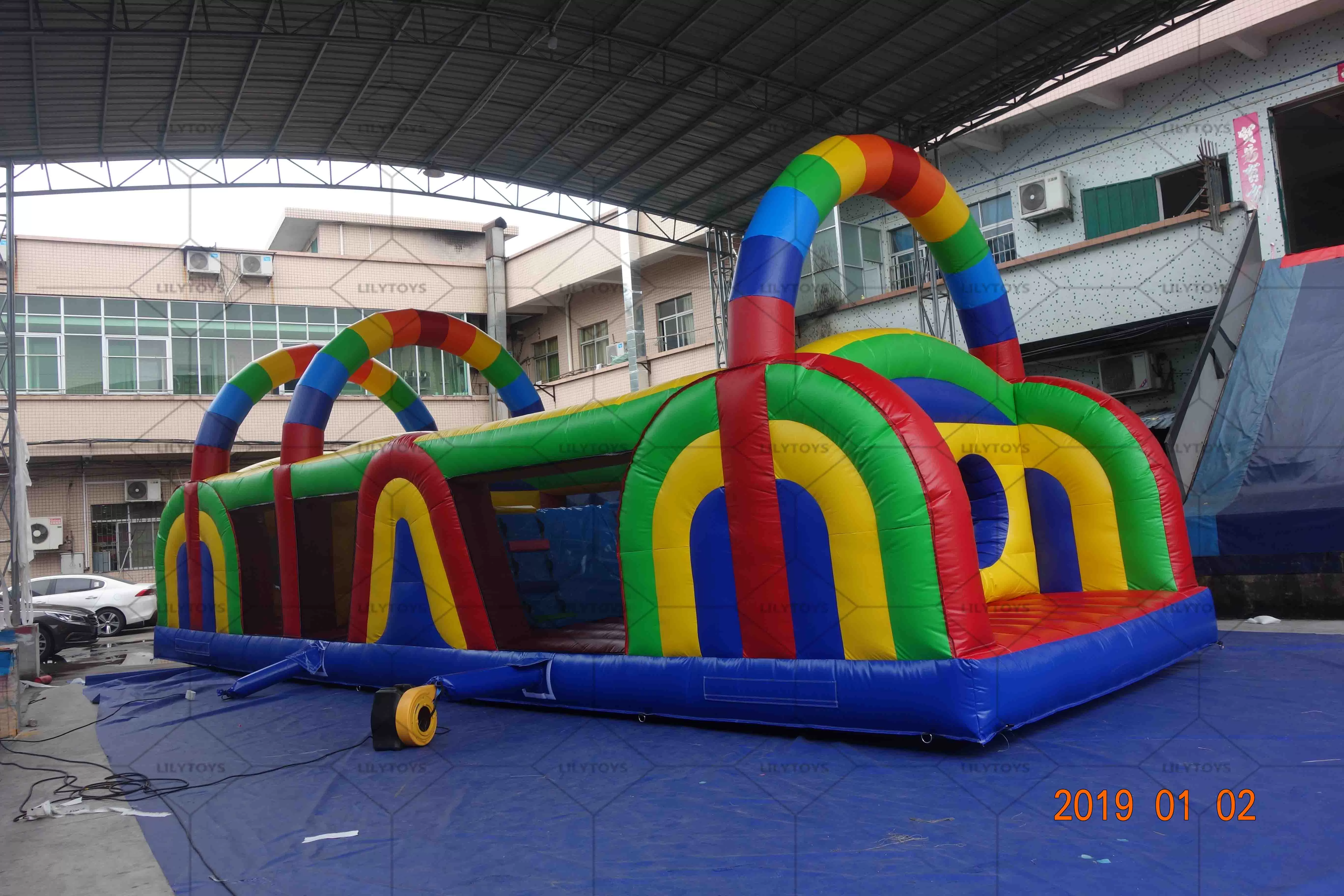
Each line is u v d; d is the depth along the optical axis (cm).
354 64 1014
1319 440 890
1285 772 383
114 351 1898
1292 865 290
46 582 1630
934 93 1112
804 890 297
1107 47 1002
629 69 1061
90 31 869
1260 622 786
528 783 456
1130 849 312
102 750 629
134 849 401
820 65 1052
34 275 1847
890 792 396
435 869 347
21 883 364
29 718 774
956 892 286
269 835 407
